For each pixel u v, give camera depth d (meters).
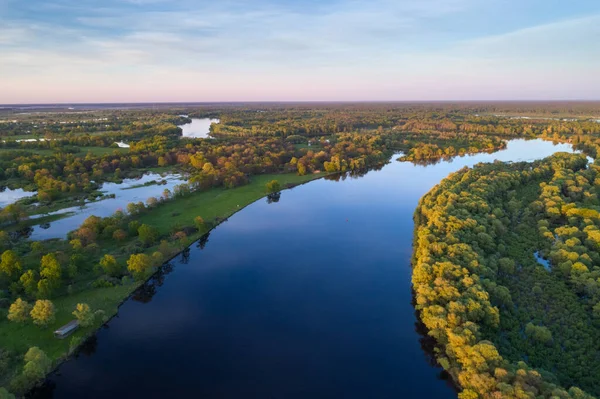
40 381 75.62
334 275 120.12
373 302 105.62
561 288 97.38
